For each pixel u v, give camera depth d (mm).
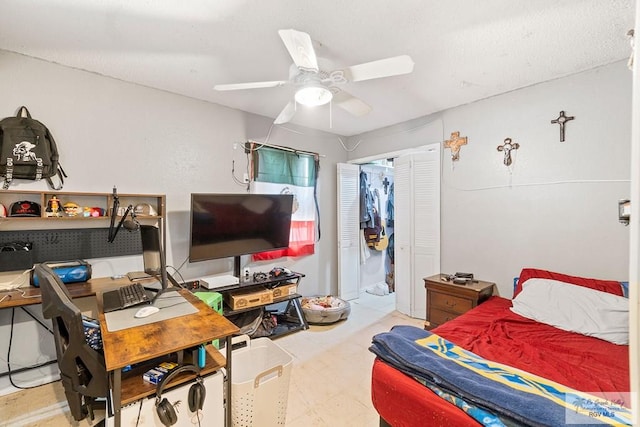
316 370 2414
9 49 2092
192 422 1352
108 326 1380
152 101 2713
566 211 2500
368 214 4734
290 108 2307
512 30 1871
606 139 2309
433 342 1693
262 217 3168
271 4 1642
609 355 1676
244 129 3314
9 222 2131
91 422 1575
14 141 2080
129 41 2000
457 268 3223
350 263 4328
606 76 2301
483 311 2393
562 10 1686
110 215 2434
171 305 1668
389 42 2000
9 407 1935
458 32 1894
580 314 2039
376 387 1530
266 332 2961
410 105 3156
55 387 2148
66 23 1808
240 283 2922
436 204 3365
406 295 3670
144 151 2678
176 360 1451
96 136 2445
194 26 1840
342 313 3383
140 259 2633
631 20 1761
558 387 1271
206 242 2752
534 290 2355
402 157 3701
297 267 3852
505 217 2855
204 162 3031
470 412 1178
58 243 2285
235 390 1507
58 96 2287
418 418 1326
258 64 2309
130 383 1306
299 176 3811
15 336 2162
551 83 2561
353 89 2750
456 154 3191
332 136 4238
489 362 1506
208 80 2572
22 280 2164
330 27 1842
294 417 1871
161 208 2691
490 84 2650
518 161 2764
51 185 2254
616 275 2270
